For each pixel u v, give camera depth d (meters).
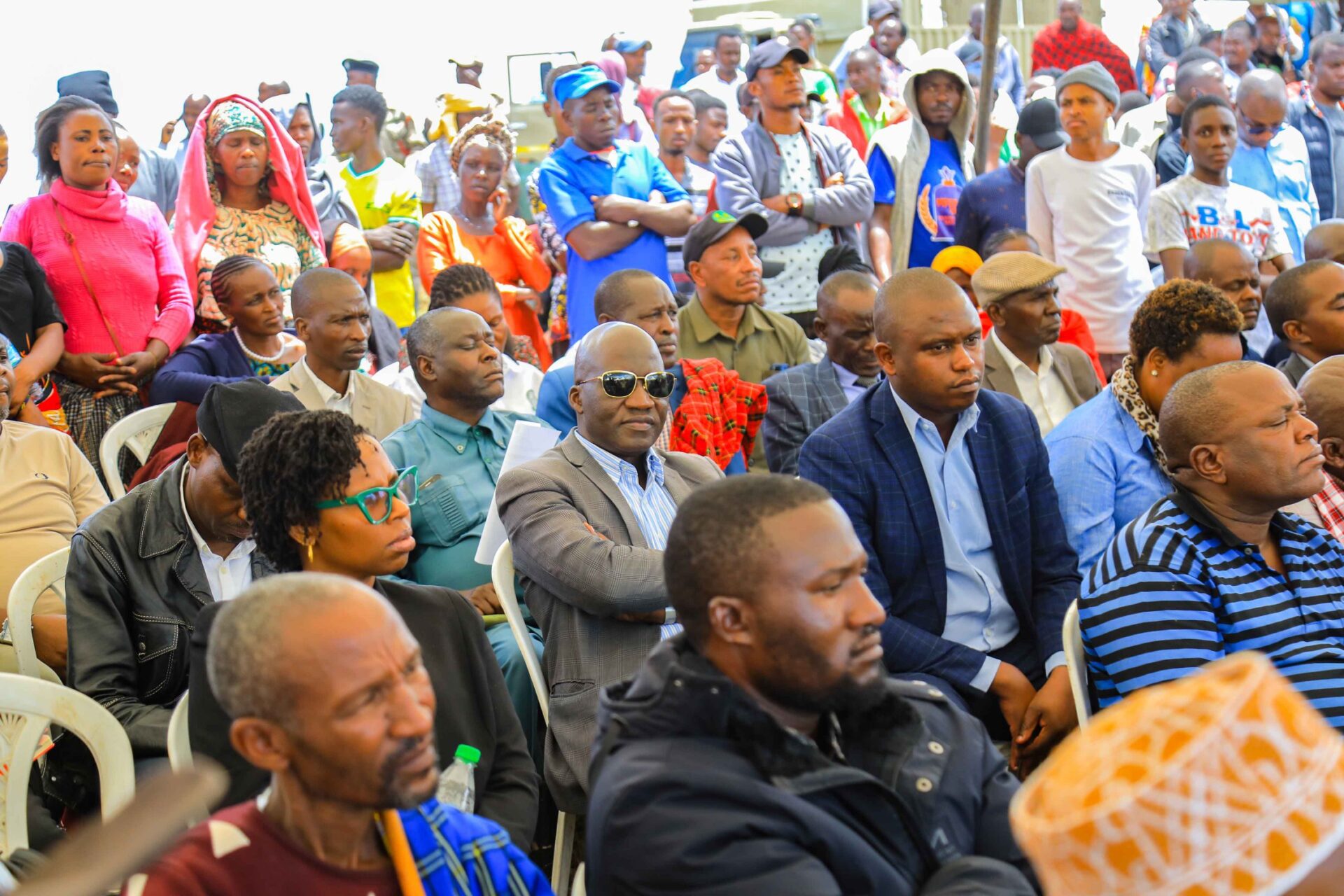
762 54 6.50
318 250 6.24
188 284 5.80
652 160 6.59
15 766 2.78
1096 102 6.55
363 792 1.79
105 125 5.45
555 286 7.47
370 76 8.84
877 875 2.07
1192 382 3.21
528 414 4.61
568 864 3.40
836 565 2.10
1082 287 6.63
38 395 5.14
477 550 4.14
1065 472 3.95
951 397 3.55
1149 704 1.20
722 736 2.10
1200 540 3.19
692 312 5.46
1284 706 1.13
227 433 3.12
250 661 1.78
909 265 7.23
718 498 2.16
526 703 3.69
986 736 2.40
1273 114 7.68
